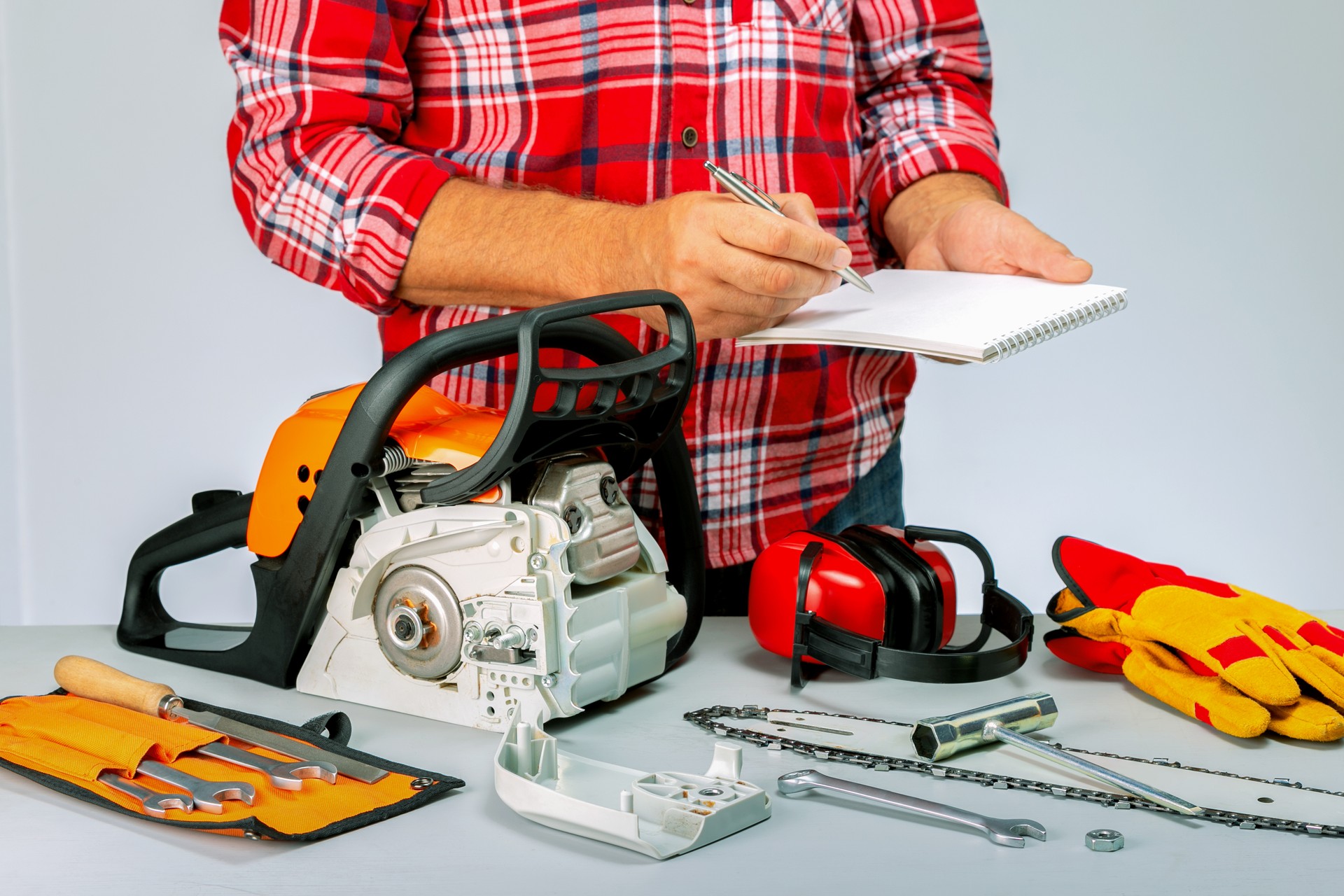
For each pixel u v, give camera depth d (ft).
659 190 3.94
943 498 8.87
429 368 2.92
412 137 4.12
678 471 3.36
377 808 2.43
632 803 2.42
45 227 7.82
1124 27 8.14
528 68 3.87
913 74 4.61
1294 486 8.69
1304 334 8.48
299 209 3.59
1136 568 3.49
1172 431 8.69
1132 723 2.99
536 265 3.28
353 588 3.07
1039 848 2.27
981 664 3.07
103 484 8.11
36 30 7.64
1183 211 8.36
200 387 8.11
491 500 2.89
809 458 4.32
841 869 2.19
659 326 3.18
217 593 8.34
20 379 7.92
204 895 2.11
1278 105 8.18
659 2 3.79
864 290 3.48
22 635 3.82
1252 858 2.22
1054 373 8.65
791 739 2.87
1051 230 8.40
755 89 3.94
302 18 3.59
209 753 2.63
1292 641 3.03
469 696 2.94
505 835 2.35
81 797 2.48
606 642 2.96
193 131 7.84
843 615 3.22
